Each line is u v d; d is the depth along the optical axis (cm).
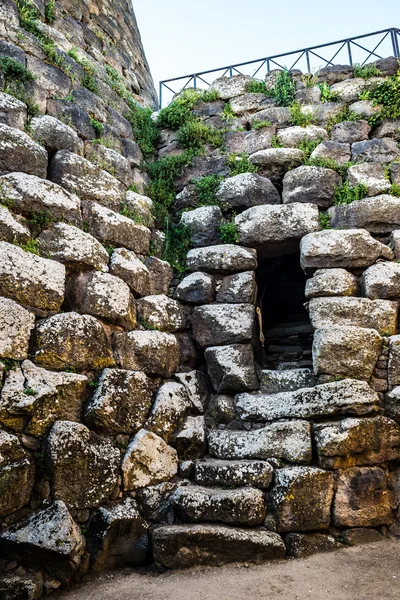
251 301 588
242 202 639
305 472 453
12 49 545
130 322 511
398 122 664
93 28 755
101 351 460
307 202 622
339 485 458
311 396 498
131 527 412
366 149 648
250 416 523
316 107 696
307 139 673
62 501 382
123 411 450
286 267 817
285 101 709
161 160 700
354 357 514
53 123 541
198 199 664
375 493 465
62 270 457
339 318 546
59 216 487
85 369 447
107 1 821
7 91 517
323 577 387
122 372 460
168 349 521
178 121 727
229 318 572
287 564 412
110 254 529
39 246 460
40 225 472
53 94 577
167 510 446
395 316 546
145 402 473
